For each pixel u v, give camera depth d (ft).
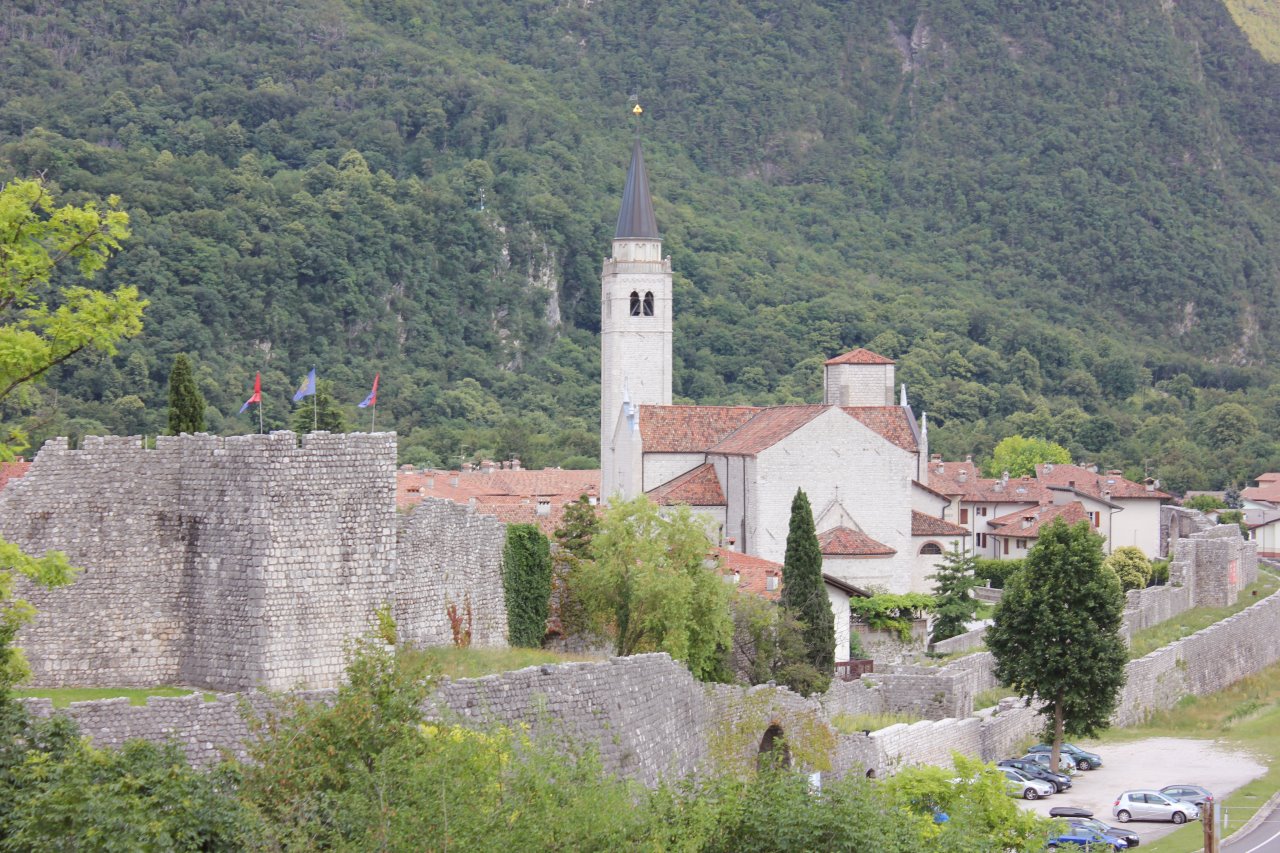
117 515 379.76
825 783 378.53
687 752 453.99
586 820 282.77
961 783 433.89
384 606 371.76
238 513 378.53
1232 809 616.39
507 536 527.40
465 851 264.93
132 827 252.62
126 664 377.30
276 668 374.84
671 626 556.10
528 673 378.94
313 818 269.44
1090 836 551.59
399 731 286.87
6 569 332.19
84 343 321.73
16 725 278.87
